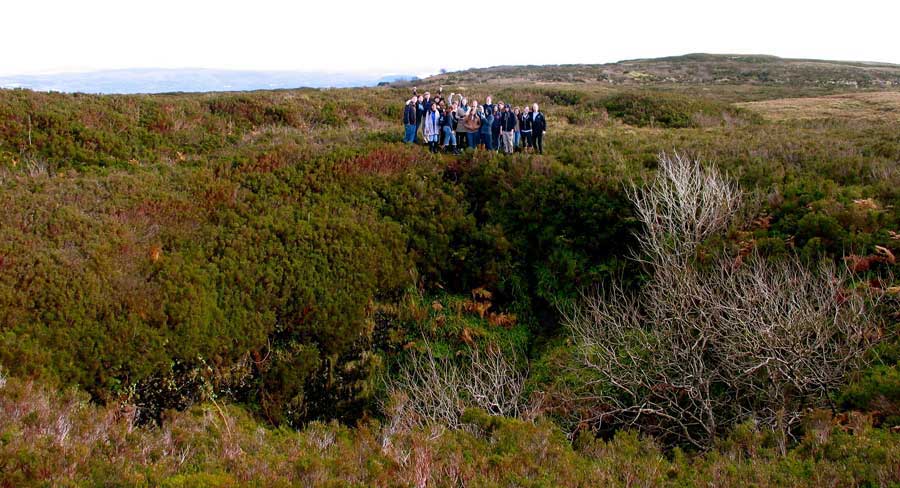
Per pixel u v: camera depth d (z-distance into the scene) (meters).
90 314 8.89
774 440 7.39
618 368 10.13
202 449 6.54
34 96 19.56
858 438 6.70
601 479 6.33
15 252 9.54
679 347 9.56
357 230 13.51
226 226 12.77
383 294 13.09
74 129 17.77
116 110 20.95
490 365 11.46
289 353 10.95
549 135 22.42
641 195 13.98
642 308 12.35
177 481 5.32
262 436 7.55
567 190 14.86
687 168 13.56
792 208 12.84
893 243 10.79
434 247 14.16
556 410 10.04
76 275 9.45
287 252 12.29
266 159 16.47
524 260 14.22
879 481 5.68
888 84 63.38
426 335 12.60
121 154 17.89
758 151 17.09
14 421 5.94
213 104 24.75
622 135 22.72
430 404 10.05
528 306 13.49
